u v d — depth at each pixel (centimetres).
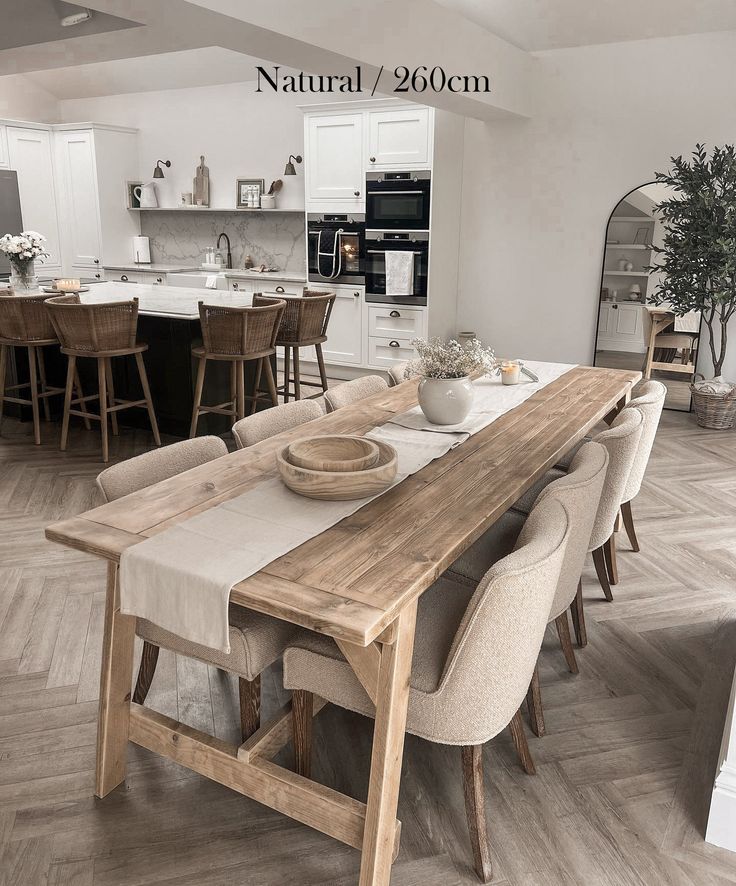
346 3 391
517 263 674
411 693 167
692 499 420
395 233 659
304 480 196
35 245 580
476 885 178
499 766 217
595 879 180
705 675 260
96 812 198
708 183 524
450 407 272
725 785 187
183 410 523
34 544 353
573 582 214
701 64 566
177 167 846
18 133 809
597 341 646
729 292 520
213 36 358
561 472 312
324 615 143
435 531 183
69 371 480
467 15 537
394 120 638
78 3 307
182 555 167
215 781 210
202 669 263
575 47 606
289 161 769
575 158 628
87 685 250
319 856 186
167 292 607
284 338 533
